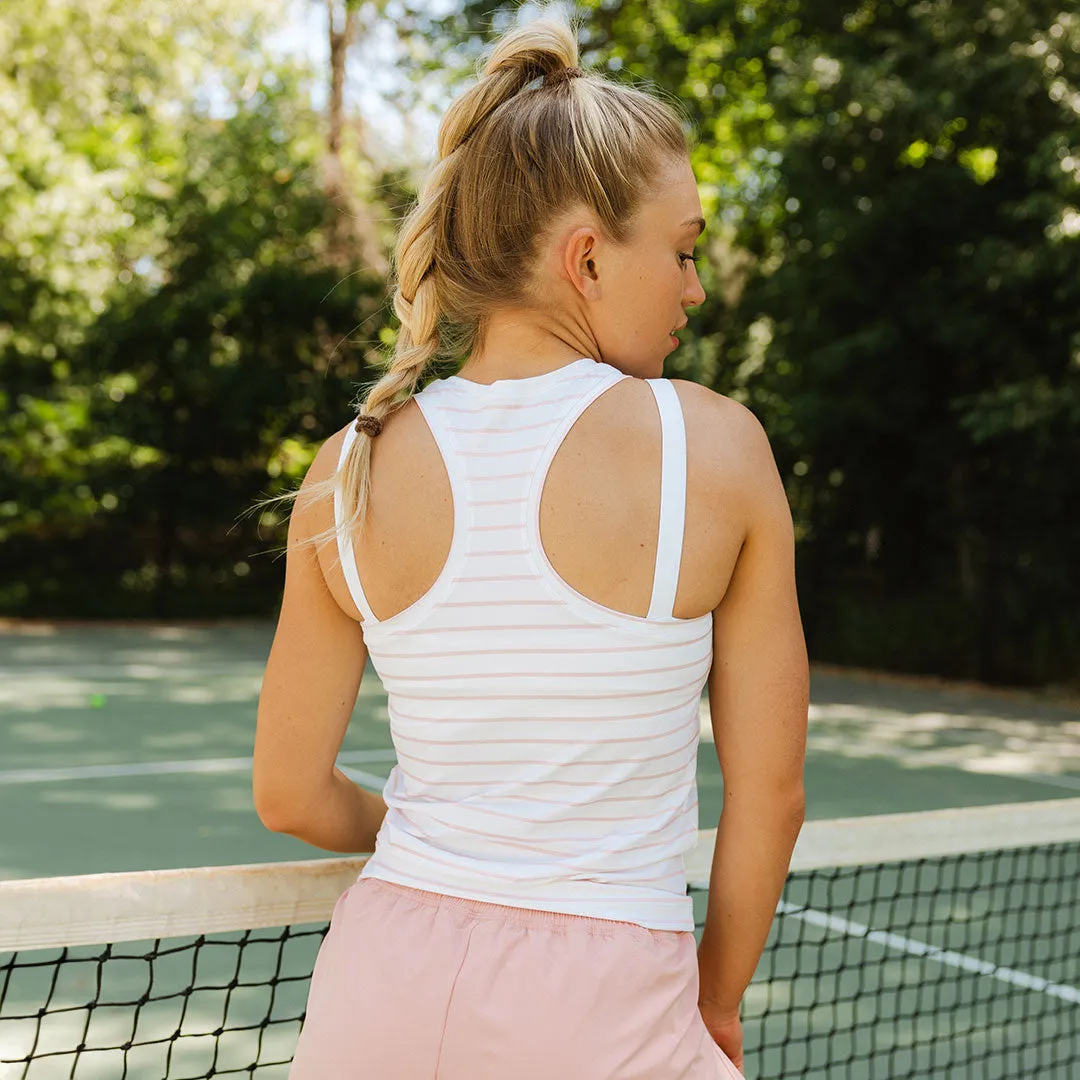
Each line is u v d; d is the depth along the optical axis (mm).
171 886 1342
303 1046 1032
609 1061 951
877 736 9664
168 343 18453
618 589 976
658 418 996
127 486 18578
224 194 19547
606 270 1039
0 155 18797
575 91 1056
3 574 18328
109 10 20578
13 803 6738
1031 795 7398
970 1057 3162
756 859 1047
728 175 17031
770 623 1024
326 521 1065
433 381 1090
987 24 12094
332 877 1426
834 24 13820
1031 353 12539
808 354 14117
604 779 985
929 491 13922
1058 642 12930
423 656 1012
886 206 12625
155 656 14039
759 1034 3477
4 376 18562
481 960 969
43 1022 3449
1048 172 11375
